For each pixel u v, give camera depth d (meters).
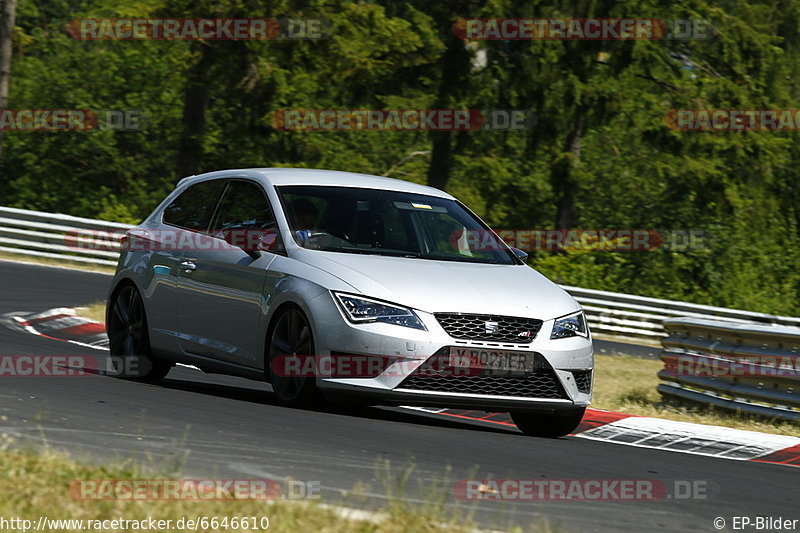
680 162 120.44
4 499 15.77
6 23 109.62
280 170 31.59
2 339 40.41
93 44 140.12
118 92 137.88
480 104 112.44
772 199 135.50
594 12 110.88
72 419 23.47
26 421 22.66
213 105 130.88
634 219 134.88
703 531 18.97
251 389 34.41
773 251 143.38
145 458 19.92
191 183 33.53
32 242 78.81
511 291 27.86
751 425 36.41
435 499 18.69
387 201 30.58
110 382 31.12
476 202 123.12
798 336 36.62
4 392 26.56
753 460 29.91
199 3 103.06
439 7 111.94
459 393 26.30
